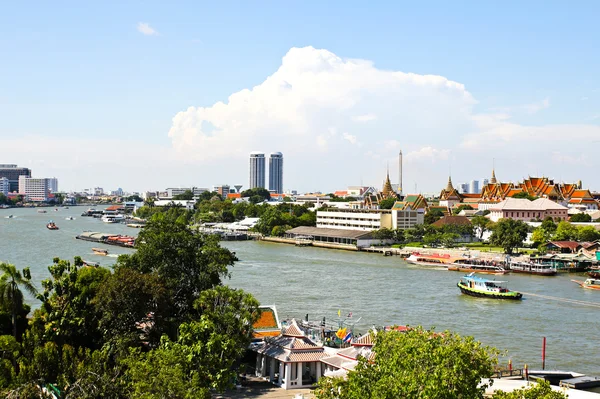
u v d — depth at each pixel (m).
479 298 148.12
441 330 112.88
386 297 146.38
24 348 70.06
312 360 79.44
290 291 152.25
